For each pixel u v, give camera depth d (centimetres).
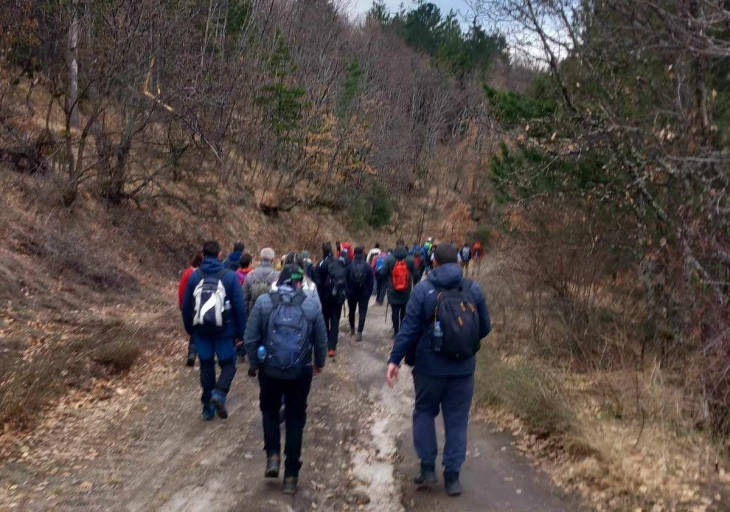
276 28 3325
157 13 1630
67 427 714
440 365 557
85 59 1642
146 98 1700
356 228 3734
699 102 789
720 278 716
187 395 862
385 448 696
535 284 993
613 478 561
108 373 912
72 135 1764
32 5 1711
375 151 3988
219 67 1986
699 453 601
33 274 1254
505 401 769
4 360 832
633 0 764
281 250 2727
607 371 815
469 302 555
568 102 892
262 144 3109
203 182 2520
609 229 956
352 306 1362
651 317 878
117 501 532
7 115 1772
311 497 557
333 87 3650
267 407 570
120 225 1777
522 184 1041
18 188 1524
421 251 2244
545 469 616
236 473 598
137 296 1480
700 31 715
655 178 862
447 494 565
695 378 691
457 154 4791
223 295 727
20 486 554
